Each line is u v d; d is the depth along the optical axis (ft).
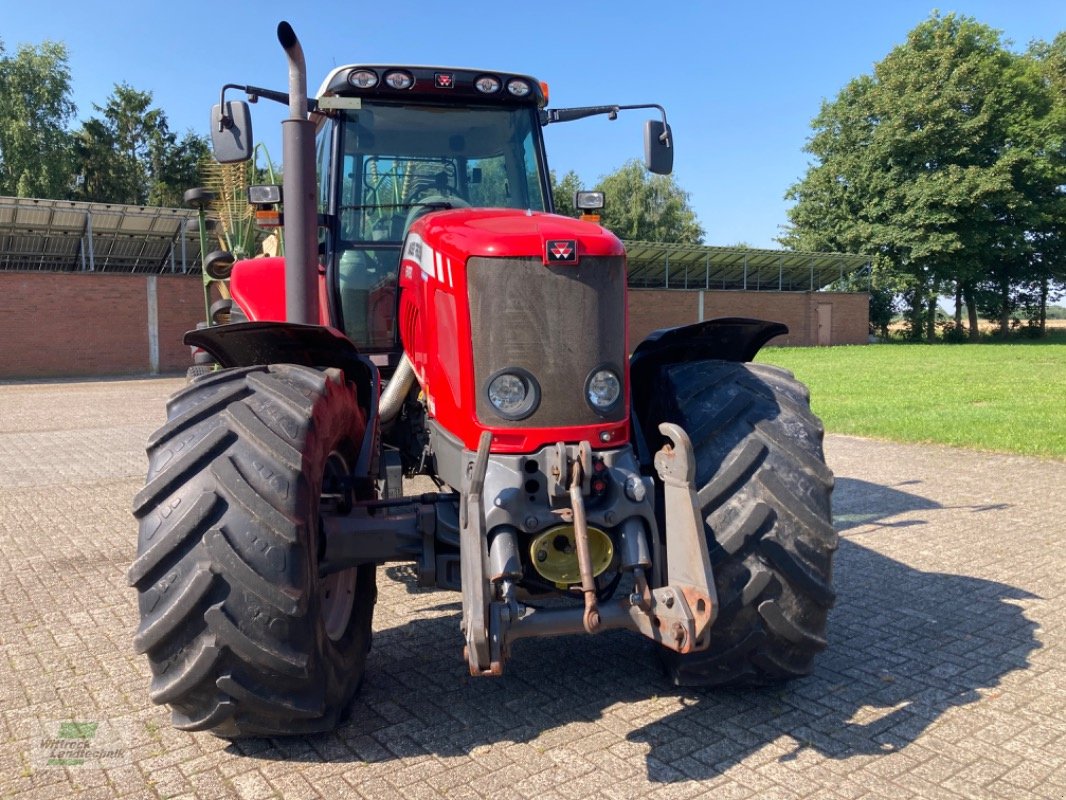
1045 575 17.48
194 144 150.71
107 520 22.30
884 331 153.89
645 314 117.29
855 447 34.04
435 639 14.12
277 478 9.48
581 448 9.64
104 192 144.66
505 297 10.06
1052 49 169.07
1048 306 162.09
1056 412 42.63
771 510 10.73
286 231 13.07
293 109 12.87
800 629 10.81
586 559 9.33
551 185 16.76
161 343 82.99
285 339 11.74
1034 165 135.23
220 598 9.21
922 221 136.98
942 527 21.48
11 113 131.85
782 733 10.80
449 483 10.76
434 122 16.12
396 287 15.43
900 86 141.59
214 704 9.50
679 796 9.39
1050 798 9.37
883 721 11.12
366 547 10.85
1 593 16.49
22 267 84.43
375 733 10.90
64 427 41.57
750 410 11.57
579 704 11.66
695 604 9.30
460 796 9.42
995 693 11.97
